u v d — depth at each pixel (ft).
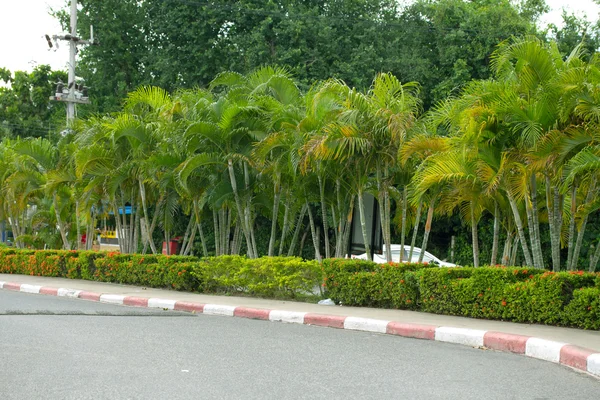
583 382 22.93
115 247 109.91
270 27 86.48
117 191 69.00
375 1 88.84
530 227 39.83
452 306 37.47
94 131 62.23
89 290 52.19
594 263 42.73
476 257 47.11
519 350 28.63
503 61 38.47
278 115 49.96
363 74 80.59
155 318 37.83
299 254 82.74
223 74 56.95
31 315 37.47
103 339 29.68
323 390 20.85
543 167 35.88
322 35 81.97
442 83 79.51
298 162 46.39
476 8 92.38
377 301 41.96
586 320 31.91
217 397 19.79
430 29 86.33
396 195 52.13
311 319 37.29
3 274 70.90
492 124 37.24
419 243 83.20
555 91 35.50
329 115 45.37
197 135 52.65
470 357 27.30
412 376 23.21
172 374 22.79
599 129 34.04
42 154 71.77
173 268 52.75
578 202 44.11
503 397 20.48
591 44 79.61
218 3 87.97
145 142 59.31
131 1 97.04
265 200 57.41
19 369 23.27
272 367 24.29
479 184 43.04
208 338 30.76
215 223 58.70
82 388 20.65
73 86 83.82
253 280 48.24
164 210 65.72
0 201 87.35
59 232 87.20
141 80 96.73
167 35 91.04
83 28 98.07
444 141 40.73
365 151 43.96
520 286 34.53
